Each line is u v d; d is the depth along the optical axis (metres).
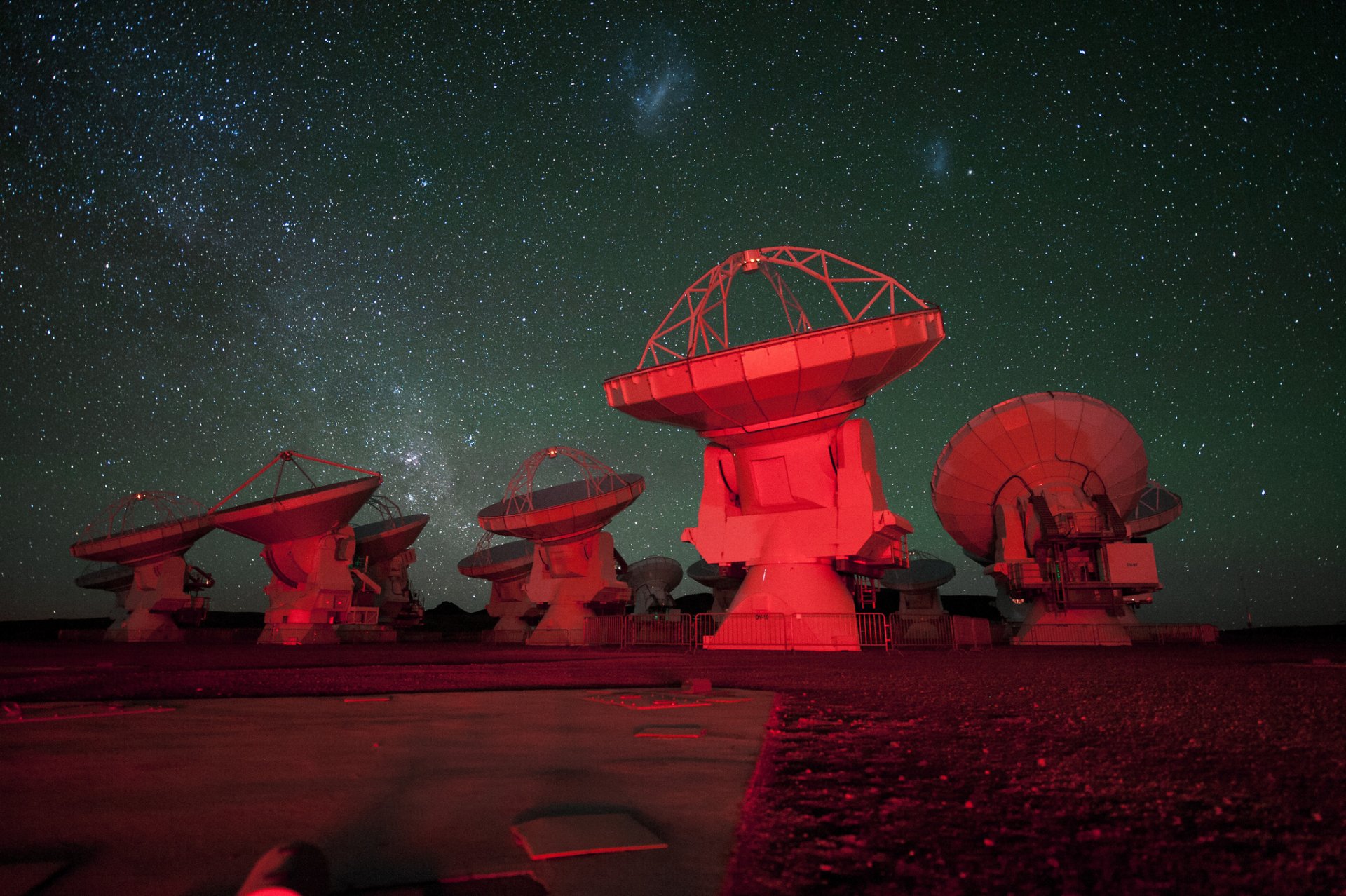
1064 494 40.84
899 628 40.50
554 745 8.25
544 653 33.97
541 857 4.24
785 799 5.75
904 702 12.54
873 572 35.97
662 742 8.41
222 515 46.06
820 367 27.52
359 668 22.91
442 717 10.76
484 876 3.97
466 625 103.69
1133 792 6.09
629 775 6.58
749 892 3.81
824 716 10.80
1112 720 10.16
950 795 5.95
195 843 4.57
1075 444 40.78
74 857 4.29
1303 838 4.85
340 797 5.74
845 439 32.12
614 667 22.42
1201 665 22.28
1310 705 11.66
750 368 27.92
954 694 13.75
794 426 30.92
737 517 34.09
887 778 6.55
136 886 3.82
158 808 5.42
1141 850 4.59
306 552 50.00
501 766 6.98
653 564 77.62
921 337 27.14
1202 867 4.29
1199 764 7.19
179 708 12.05
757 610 32.75
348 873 4.01
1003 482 42.19
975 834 4.90
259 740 8.55
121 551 57.31
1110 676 17.81
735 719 10.51
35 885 3.74
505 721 10.25
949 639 39.34
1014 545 41.28
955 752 7.87
